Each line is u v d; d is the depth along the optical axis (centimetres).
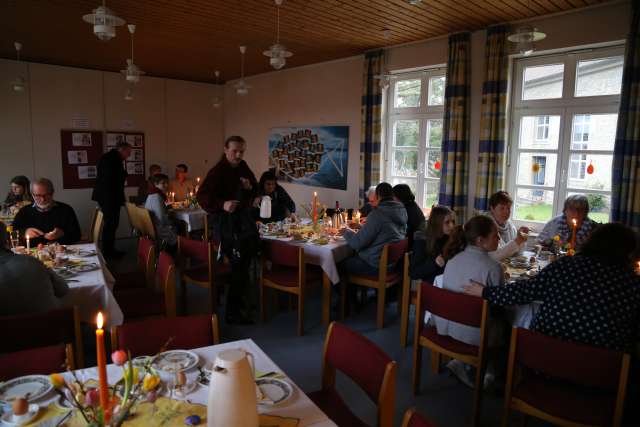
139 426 113
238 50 516
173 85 728
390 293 390
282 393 132
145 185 617
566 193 405
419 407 233
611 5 350
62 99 627
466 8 365
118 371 141
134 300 275
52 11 373
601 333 173
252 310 368
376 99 516
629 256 182
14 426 112
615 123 371
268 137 686
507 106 422
